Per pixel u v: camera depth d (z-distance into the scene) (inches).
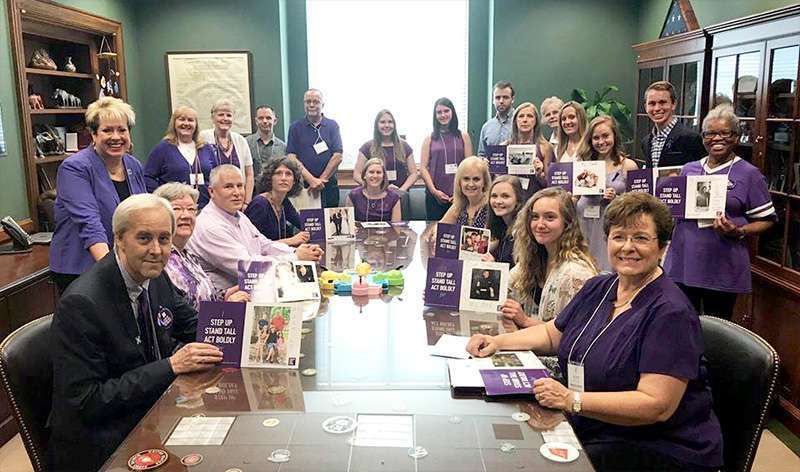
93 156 111.4
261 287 91.7
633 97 235.3
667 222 65.4
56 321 65.6
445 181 191.2
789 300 121.2
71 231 109.7
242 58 228.1
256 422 56.2
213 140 172.2
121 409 65.5
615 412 59.5
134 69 226.1
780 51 125.0
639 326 63.6
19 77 156.6
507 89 193.6
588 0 229.6
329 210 142.9
